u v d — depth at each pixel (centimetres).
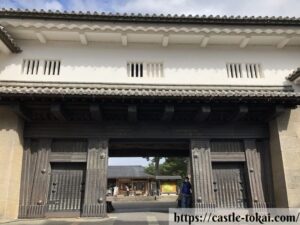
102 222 901
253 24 1127
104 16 1078
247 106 1011
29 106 984
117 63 1181
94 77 1150
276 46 1245
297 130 1059
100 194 1001
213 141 1105
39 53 1163
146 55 1202
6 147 955
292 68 1223
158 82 1162
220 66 1206
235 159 1087
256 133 1106
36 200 987
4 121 982
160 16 1091
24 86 1070
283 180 1007
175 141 1117
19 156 998
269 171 1084
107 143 1056
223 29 1129
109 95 920
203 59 1213
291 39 1202
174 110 1021
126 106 1000
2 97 908
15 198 962
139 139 1087
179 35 1155
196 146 1077
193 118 1088
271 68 1216
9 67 1129
